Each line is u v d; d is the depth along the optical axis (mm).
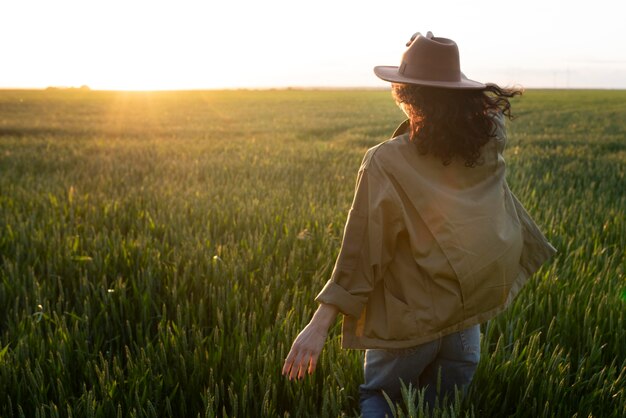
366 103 57281
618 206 7371
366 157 2156
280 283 4012
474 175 2137
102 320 3541
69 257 4520
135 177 9828
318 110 44125
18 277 4152
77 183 9000
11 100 51938
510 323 3381
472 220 2070
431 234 2047
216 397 2523
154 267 4305
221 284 3998
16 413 2641
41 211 6648
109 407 2496
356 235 2117
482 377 2844
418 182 2055
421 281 2100
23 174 10289
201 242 5141
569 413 2578
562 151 15398
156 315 3693
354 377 2863
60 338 3125
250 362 2857
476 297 2096
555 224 5926
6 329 3580
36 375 2668
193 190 8180
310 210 6438
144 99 63188
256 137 20703
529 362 2867
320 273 4145
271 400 2658
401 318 2111
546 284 3934
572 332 3377
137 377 2686
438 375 2312
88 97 63938
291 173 9992
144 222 6062
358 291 2117
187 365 2906
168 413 2545
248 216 6043
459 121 2027
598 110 42500
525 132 23344
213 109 44812
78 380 2936
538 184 8930
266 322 3479
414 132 2084
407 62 2104
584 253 5008
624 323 3469
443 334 2123
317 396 2746
